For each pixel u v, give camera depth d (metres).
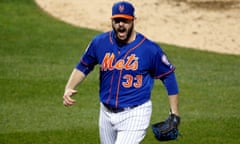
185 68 48.78
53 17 63.34
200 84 44.47
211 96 41.59
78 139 32.84
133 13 22.97
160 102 40.03
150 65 23.45
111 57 23.38
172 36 60.72
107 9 66.81
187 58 52.44
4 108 37.81
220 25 65.00
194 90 42.84
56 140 32.56
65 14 64.62
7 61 48.12
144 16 65.94
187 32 62.25
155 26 63.34
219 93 42.34
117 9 22.72
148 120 23.67
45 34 57.06
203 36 61.34
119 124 23.62
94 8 66.88
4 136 33.00
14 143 32.00
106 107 23.84
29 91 41.22
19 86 42.06
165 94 41.69
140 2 70.12
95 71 46.34
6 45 52.97
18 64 47.38
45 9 65.81
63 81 43.53
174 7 69.44
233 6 71.31
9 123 35.19
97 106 38.75
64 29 59.19
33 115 36.75
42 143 32.06
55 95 40.62
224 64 51.12
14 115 36.62
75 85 24.55
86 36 57.38
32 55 50.34
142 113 23.47
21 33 56.88
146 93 23.56
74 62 48.72
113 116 23.73
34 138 32.81
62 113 37.25
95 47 23.77
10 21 60.44
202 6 70.69
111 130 24.23
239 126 35.59
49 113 37.19
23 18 61.94
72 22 62.31
